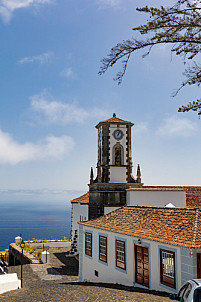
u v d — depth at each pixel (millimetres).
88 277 22031
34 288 18656
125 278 17484
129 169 29109
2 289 19234
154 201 26656
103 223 21203
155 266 14938
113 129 29406
